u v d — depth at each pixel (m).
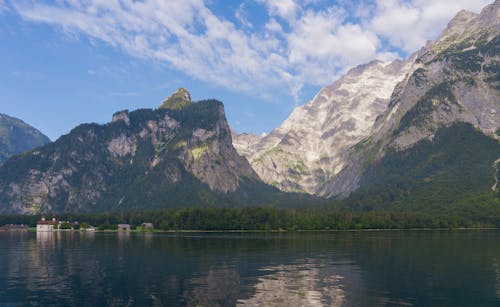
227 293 95.06
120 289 99.56
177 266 135.25
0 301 89.19
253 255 164.88
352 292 95.94
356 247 195.00
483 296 92.38
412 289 99.00
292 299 89.56
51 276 117.38
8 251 184.88
